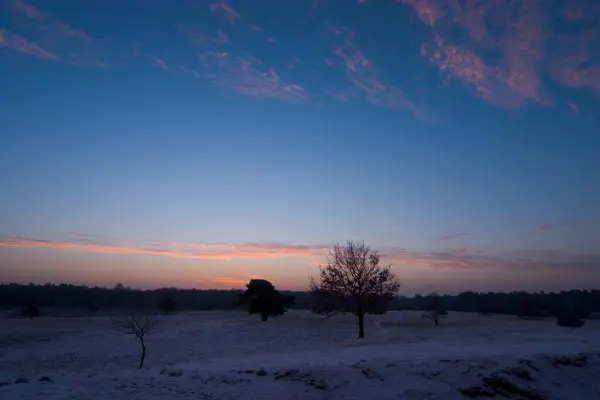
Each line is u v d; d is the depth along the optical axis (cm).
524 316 7400
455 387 1352
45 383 1506
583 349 1755
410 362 1548
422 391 1330
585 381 1421
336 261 3944
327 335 4091
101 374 1731
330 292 3878
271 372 1567
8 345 3772
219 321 5612
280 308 5953
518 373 1407
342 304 4034
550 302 9075
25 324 5750
